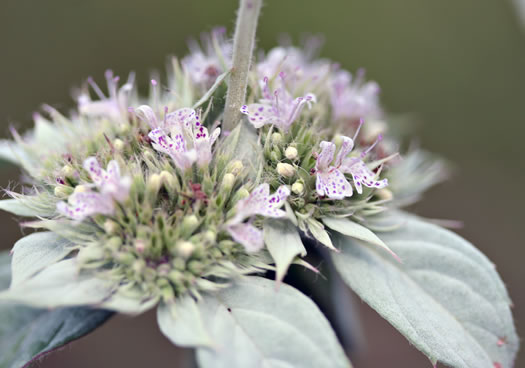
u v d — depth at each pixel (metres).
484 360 0.12
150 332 0.19
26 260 0.12
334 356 0.11
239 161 0.12
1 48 0.20
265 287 0.12
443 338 0.12
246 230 0.12
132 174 0.12
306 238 0.13
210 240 0.12
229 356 0.11
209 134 0.12
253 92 0.13
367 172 0.12
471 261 0.13
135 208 0.12
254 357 0.11
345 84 0.14
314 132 0.13
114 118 0.13
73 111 0.14
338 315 0.14
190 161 0.12
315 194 0.12
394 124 0.15
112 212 0.12
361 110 0.14
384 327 0.19
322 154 0.12
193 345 0.11
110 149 0.12
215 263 0.12
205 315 0.11
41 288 0.11
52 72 0.20
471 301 0.12
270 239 0.12
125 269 0.12
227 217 0.12
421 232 0.13
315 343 0.11
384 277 0.12
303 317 0.11
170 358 0.19
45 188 0.13
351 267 0.13
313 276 0.13
